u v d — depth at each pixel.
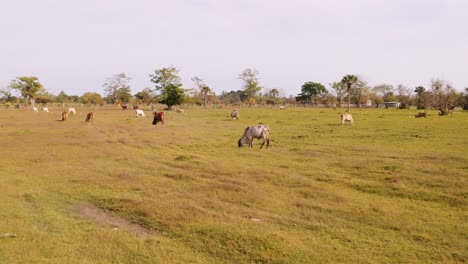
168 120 47.25
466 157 16.98
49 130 32.16
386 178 13.25
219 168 15.14
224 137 27.39
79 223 8.85
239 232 8.00
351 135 27.69
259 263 6.83
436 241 7.76
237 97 169.62
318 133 29.56
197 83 112.38
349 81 81.19
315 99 137.88
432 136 26.20
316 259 6.90
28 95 112.31
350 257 6.98
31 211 9.72
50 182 12.89
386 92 132.50
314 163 16.45
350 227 8.63
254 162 16.92
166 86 88.44
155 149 21.48
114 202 10.43
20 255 7.02
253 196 11.07
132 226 8.77
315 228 8.52
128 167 15.78
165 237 8.05
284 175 13.70
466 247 7.43
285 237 7.79
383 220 9.05
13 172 14.60
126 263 6.82
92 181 13.05
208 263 6.84
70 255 7.09
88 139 25.73
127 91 124.75
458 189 11.55
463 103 92.31
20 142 23.94
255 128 21.69
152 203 10.20
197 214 9.31
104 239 7.84
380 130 31.30
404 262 6.79
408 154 18.48
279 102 139.00
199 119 49.56
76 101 139.00
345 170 14.89
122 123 40.88
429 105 94.62
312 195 11.23
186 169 15.17
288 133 30.00
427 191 11.44
